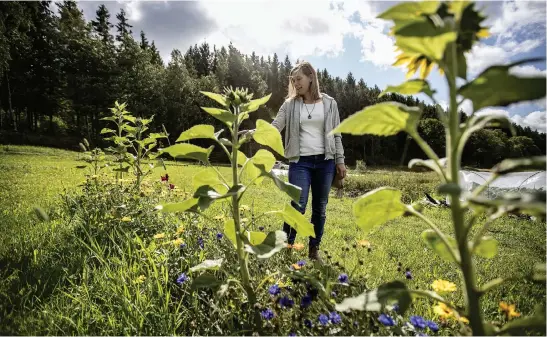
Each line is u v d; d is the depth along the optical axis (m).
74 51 33.12
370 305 1.07
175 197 4.37
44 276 2.36
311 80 3.21
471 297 1.00
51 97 32.72
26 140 27.34
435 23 0.95
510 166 0.85
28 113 34.56
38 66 31.95
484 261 3.36
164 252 2.43
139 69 35.75
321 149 3.16
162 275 2.20
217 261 1.83
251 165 1.80
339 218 5.59
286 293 1.88
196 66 68.75
